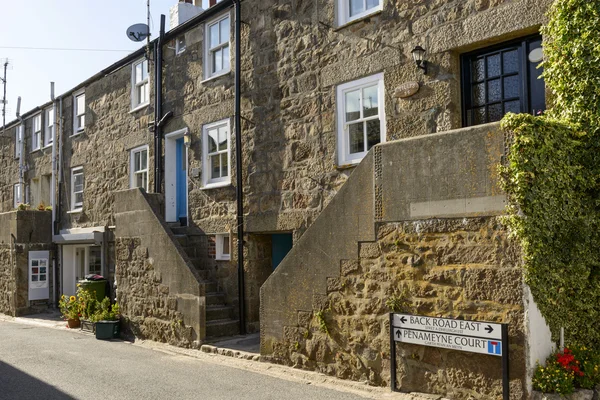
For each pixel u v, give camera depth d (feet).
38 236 60.44
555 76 23.08
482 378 20.34
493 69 26.96
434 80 27.76
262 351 29.43
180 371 29.12
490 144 20.53
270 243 38.47
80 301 48.83
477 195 20.80
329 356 25.95
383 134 29.94
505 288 19.81
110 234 51.44
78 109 59.11
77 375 28.73
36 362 32.32
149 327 38.83
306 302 26.99
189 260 36.45
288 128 34.76
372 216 24.22
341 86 32.12
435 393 21.71
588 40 21.98
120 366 30.78
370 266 24.27
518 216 19.48
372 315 24.11
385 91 29.73
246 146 37.50
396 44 29.40
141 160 48.52
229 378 27.12
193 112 42.27
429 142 22.31
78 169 58.29
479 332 20.20
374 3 31.24
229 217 38.50
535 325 19.35
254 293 37.32
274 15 36.14
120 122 51.16
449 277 21.47
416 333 22.16
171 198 44.96
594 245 21.49
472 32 26.45
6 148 76.95
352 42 31.53
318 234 26.50
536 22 24.27
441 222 21.81
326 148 32.48
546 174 20.06
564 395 18.54
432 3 28.09
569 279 20.68
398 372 22.90
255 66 37.24
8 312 59.93
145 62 48.83
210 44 41.70
